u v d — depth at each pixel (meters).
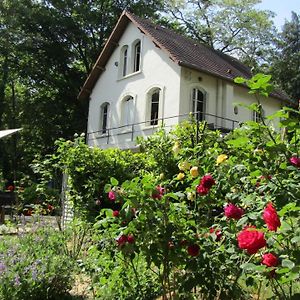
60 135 31.06
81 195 8.01
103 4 30.12
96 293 4.26
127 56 21.05
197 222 3.38
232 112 19.11
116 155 8.81
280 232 2.29
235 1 32.56
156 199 2.99
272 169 2.81
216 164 3.51
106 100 21.88
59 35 29.97
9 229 8.02
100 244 3.87
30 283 4.47
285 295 2.65
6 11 28.09
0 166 31.58
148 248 2.96
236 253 2.77
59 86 30.89
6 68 30.38
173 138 6.82
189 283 2.91
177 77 17.64
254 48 34.59
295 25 40.69
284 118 2.68
